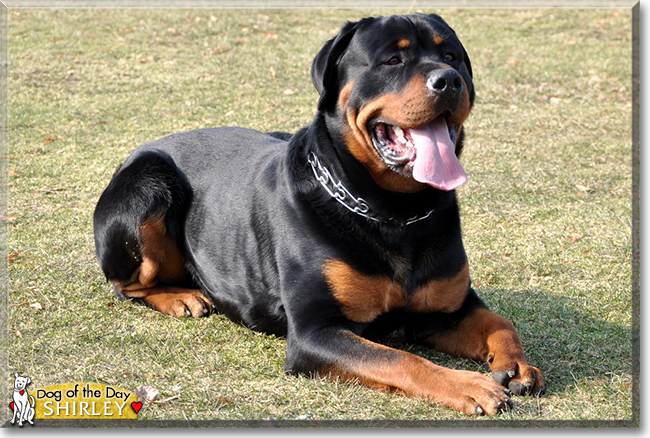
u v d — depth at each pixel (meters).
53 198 7.26
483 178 7.88
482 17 15.90
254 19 14.98
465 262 4.43
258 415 3.71
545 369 4.23
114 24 14.41
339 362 3.91
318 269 4.16
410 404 3.73
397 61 4.17
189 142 5.49
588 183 7.81
